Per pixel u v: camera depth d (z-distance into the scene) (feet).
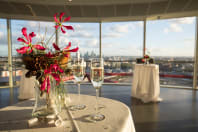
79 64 2.49
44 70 1.71
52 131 1.66
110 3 12.56
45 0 12.02
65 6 13.03
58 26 1.90
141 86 10.71
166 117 7.57
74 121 1.92
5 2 12.00
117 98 11.08
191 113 8.11
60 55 1.86
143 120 7.20
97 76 2.18
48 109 1.91
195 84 14.26
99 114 2.15
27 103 2.74
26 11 13.35
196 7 12.52
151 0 11.82
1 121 1.92
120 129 1.68
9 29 14.96
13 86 15.16
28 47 1.66
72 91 9.20
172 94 12.34
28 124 1.80
